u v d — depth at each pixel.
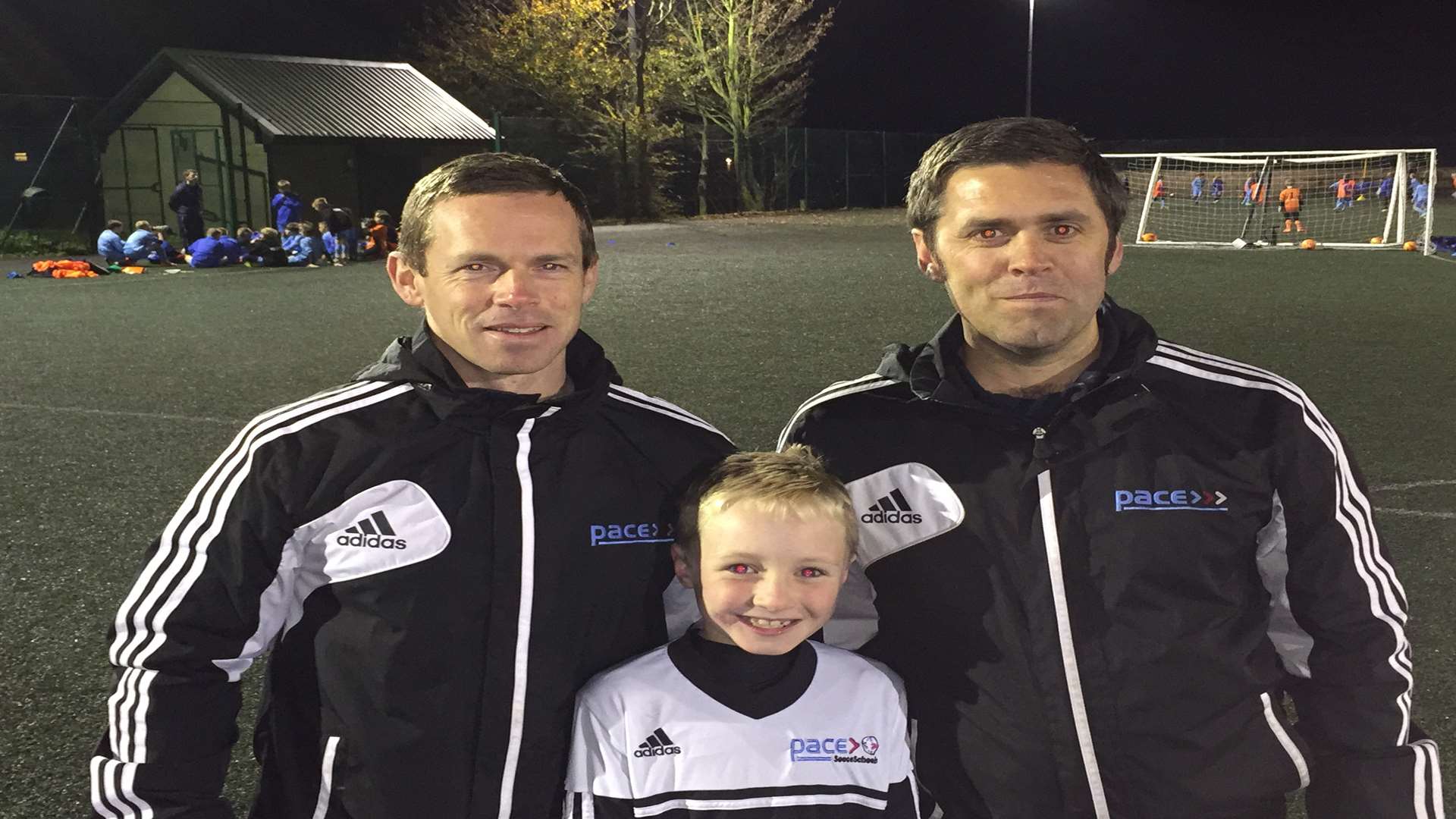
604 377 1.66
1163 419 1.60
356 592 1.53
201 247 16.48
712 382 7.08
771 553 1.58
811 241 20.75
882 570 1.74
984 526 1.65
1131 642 1.58
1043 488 1.61
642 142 27.14
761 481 1.60
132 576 3.82
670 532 1.70
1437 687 2.96
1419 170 27.50
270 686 1.64
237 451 1.55
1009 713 1.63
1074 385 1.62
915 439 1.71
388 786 1.55
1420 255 17.52
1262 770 1.62
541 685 1.59
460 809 1.57
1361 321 9.95
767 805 1.59
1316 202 27.89
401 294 1.65
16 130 20.23
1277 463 1.57
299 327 10.12
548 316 1.54
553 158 25.56
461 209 1.53
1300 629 1.67
